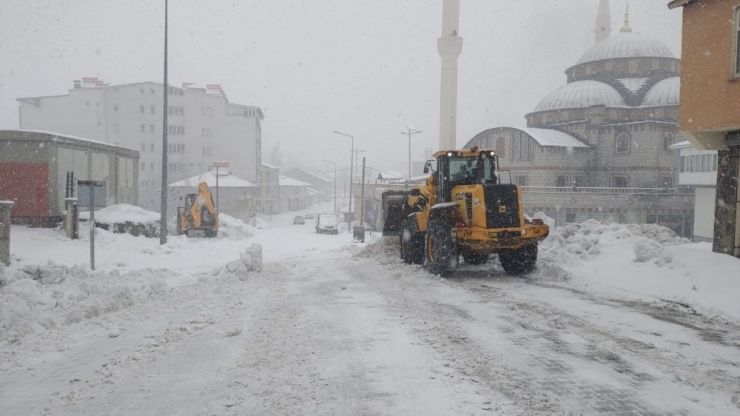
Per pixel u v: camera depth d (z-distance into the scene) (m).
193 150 79.31
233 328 6.79
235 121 80.38
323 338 6.36
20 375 5.14
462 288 9.87
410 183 40.09
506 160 55.31
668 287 9.03
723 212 10.53
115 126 76.12
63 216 21.84
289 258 17.17
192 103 79.06
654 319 7.32
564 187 48.81
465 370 5.18
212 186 66.62
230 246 23.17
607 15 74.56
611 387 4.75
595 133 53.09
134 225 22.56
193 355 5.72
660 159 51.09
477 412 4.20
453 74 71.38
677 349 5.91
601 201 48.56
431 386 4.76
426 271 11.96
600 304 8.32
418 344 6.09
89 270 10.97
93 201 12.02
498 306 8.20
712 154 35.09
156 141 78.00
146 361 5.53
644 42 57.56
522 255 11.18
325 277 11.62
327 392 4.63
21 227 21.05
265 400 4.46
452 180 12.20
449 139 71.44
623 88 55.94
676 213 48.38
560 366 5.31
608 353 5.56
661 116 52.31
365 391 4.65
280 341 6.24
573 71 61.44
